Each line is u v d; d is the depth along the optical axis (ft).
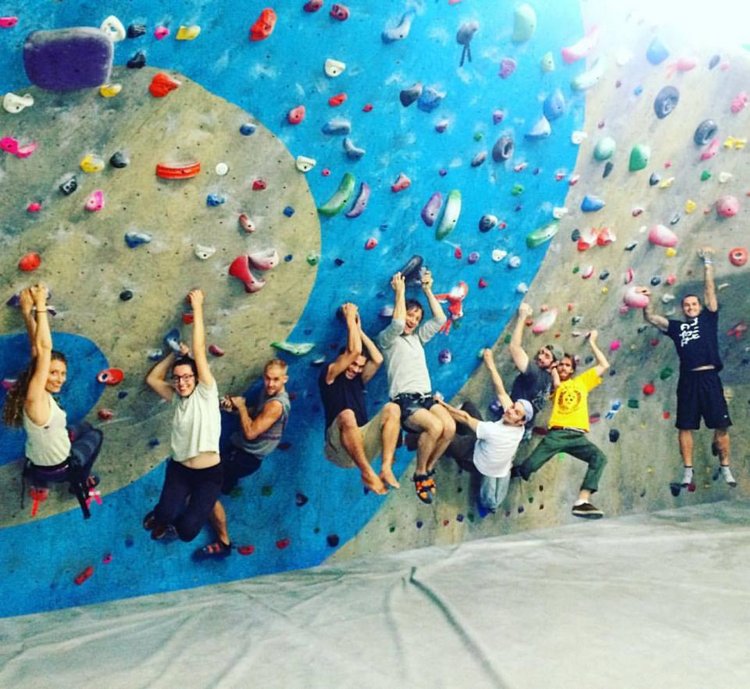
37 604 17.85
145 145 14.11
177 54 13.38
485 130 17.44
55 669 14.92
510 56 16.39
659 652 15.65
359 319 19.69
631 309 24.27
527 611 17.98
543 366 23.25
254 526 20.49
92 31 12.29
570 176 19.43
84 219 14.47
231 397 19.12
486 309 21.35
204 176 15.03
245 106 14.56
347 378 19.77
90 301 15.66
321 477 21.22
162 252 15.69
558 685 14.15
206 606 18.34
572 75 17.46
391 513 22.71
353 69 15.01
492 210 19.10
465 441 23.02
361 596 18.99
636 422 27.25
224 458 19.21
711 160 21.21
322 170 16.24
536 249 20.59
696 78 19.08
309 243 17.25
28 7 11.87
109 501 18.44
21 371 15.88
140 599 18.81
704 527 25.34
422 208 18.08
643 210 21.50
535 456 23.36
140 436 18.24
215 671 14.84
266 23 13.56
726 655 15.51
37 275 14.80
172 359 17.52
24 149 13.15
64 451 16.34
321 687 14.16
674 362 26.99
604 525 25.89
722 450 26.00
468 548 23.30
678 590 19.40
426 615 17.76
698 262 24.12
